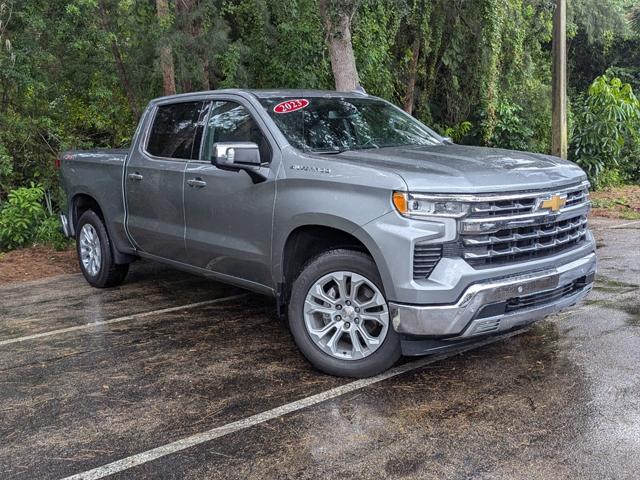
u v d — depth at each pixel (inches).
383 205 154.0
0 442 141.6
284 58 462.9
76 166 274.4
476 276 149.9
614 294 244.8
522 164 171.2
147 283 283.1
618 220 442.9
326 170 166.9
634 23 789.9
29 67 398.3
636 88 800.9
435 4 511.8
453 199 148.9
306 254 182.7
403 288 150.3
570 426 139.3
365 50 465.1
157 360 189.2
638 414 143.9
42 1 392.5
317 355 171.5
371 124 207.8
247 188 187.3
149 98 452.4
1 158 391.2
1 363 190.4
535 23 604.1
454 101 568.1
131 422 149.6
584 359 177.9
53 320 233.3
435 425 142.2
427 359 181.9
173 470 127.8
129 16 415.2
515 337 198.1
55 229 376.2
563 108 456.4
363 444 135.1
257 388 166.4
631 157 637.3
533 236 161.0
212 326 220.2
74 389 169.6
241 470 126.9
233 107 203.9
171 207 218.8
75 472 128.2
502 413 146.8
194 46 406.6
